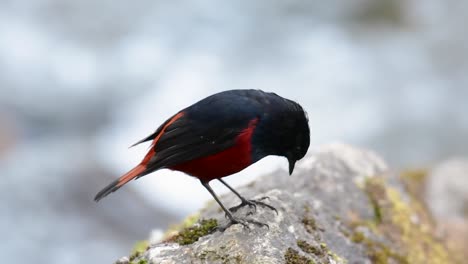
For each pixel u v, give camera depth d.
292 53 19.75
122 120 18.50
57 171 15.52
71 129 18.42
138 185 15.15
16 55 19.55
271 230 6.29
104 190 6.41
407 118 17.84
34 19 20.56
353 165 8.52
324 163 8.38
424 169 11.00
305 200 7.30
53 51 19.80
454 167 10.78
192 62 19.62
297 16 21.06
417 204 8.62
